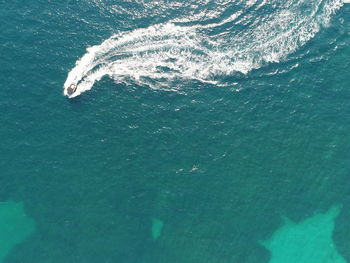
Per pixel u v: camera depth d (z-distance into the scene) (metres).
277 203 76.56
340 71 86.62
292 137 80.50
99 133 79.25
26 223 74.38
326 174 78.56
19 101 81.31
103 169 76.88
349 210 77.25
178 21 90.31
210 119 81.06
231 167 77.81
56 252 72.44
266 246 74.50
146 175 76.81
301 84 84.81
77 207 74.75
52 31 87.81
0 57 84.88
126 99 82.31
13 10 89.50
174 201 75.62
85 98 82.06
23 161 77.12
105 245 72.94
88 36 87.81
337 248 75.00
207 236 74.06
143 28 89.31
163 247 73.31
